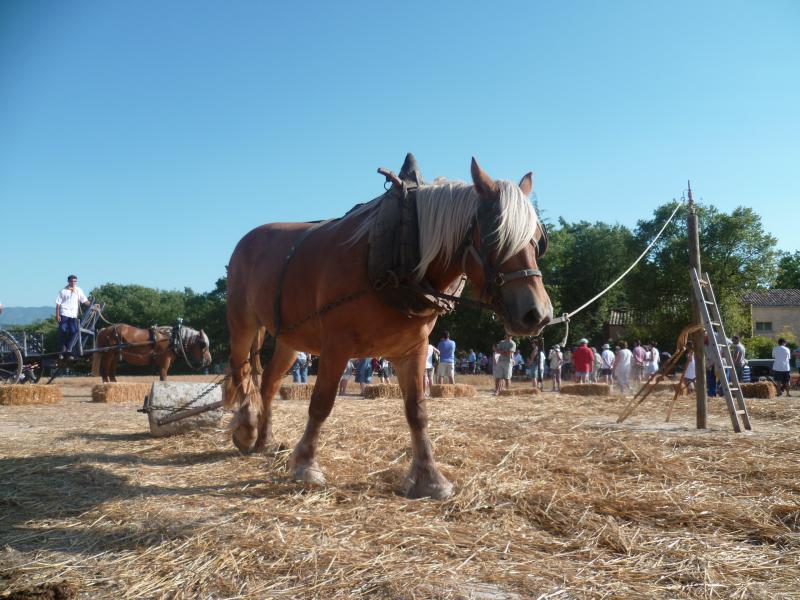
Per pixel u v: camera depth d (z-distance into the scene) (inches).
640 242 1769.2
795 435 269.4
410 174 173.2
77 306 548.4
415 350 168.2
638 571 109.3
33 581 105.3
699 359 305.3
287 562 112.3
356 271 160.2
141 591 101.6
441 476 161.0
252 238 225.3
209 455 218.7
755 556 117.1
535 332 140.1
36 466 197.6
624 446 224.5
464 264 153.1
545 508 145.5
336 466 189.0
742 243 1649.9
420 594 99.2
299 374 799.1
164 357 666.2
